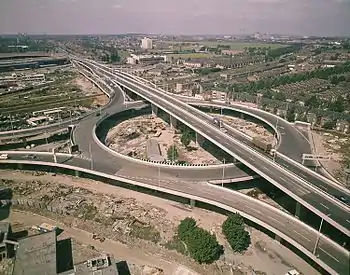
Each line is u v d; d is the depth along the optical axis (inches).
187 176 5211.6
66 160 5743.1
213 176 5216.5
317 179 4879.4
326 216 3794.3
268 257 3838.6
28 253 3506.4
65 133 7367.1
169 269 3614.7
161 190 4793.3
